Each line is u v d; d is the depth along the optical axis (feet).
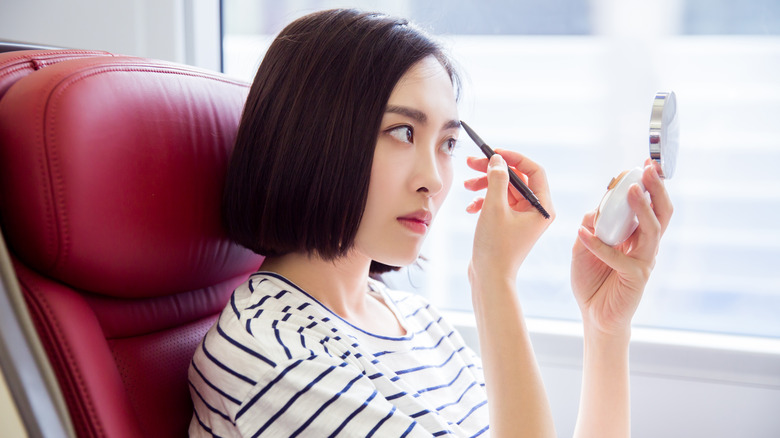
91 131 2.17
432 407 2.75
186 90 2.64
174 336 2.77
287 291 2.64
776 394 3.83
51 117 2.10
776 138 3.97
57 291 2.26
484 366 2.55
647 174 2.63
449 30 4.37
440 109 2.58
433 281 4.64
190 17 4.37
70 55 2.56
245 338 2.39
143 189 2.37
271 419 2.29
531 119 4.33
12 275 1.98
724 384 3.89
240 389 2.34
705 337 4.07
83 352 2.23
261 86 2.59
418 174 2.54
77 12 4.34
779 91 3.94
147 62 2.54
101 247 2.25
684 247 4.17
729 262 4.12
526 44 4.27
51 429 1.95
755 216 4.06
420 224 2.61
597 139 4.25
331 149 2.43
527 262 4.43
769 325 4.11
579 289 3.10
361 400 2.29
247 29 4.66
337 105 2.43
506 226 2.57
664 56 4.08
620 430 3.05
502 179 2.57
